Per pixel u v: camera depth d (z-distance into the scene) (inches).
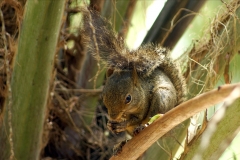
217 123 110.5
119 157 112.4
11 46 116.0
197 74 115.9
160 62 115.6
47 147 123.2
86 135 123.6
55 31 114.1
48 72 114.8
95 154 124.3
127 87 114.3
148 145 111.3
